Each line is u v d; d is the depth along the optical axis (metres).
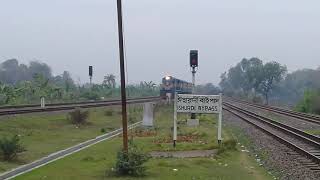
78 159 17.52
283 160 19.41
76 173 14.81
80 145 21.66
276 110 62.00
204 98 22.80
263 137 28.47
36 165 16.11
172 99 60.50
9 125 26.05
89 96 69.12
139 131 28.69
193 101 22.75
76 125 30.83
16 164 16.14
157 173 15.32
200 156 19.50
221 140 22.77
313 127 37.16
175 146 21.77
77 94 68.81
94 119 35.97
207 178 14.74
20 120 28.42
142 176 14.75
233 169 16.80
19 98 49.91
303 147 23.62
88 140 23.73
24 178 13.77
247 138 28.14
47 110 35.88
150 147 21.38
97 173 14.95
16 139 17.72
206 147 21.39
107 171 15.07
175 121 22.34
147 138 25.16
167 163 17.00
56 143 22.14
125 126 16.00
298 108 68.00
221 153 20.19
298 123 41.00
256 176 15.63
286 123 40.94
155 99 72.12
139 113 45.81
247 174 15.91
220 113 22.80
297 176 15.84
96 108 45.03
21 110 32.75
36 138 23.36
